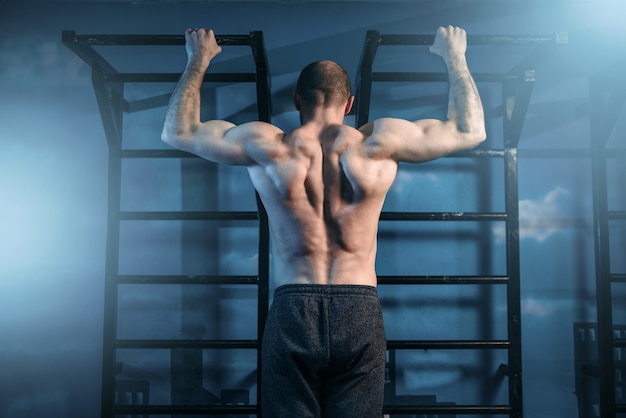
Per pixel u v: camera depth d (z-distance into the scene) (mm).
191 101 1567
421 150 1458
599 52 2508
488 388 2416
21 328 2441
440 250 2467
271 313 1405
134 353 2430
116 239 2240
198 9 2525
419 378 2420
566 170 2496
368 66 2045
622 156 2424
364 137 1478
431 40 1854
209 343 2162
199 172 2494
